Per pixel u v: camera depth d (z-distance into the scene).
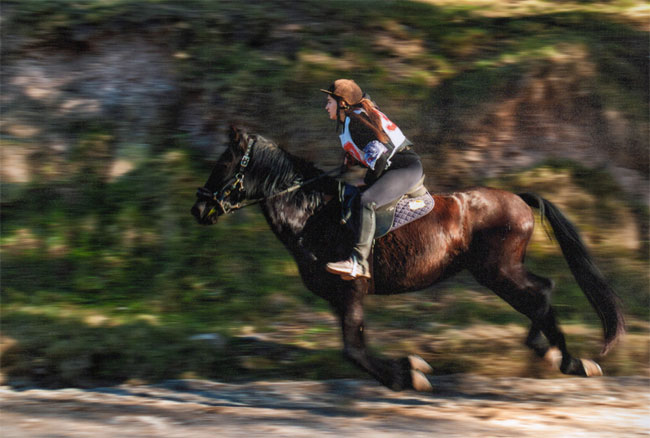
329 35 10.12
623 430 4.59
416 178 5.19
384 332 6.69
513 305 5.44
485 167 8.80
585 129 9.23
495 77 9.44
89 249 7.93
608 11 11.02
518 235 5.37
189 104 9.29
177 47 9.92
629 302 7.39
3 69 9.64
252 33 10.09
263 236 8.04
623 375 5.98
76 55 9.91
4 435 4.39
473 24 10.53
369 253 5.16
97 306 7.15
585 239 8.17
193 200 8.36
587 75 9.59
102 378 5.99
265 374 5.96
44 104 9.28
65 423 4.63
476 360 6.09
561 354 5.59
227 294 7.42
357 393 5.42
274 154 5.26
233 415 4.85
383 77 9.54
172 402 5.19
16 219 8.20
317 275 5.25
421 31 10.33
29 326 6.59
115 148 8.85
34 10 10.38
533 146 9.04
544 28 10.44
